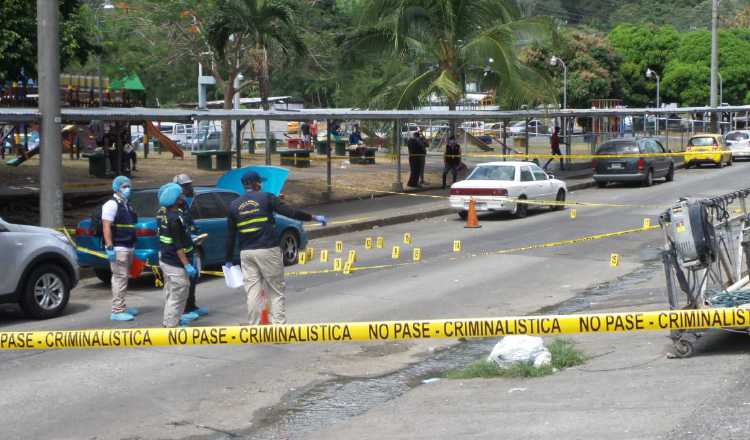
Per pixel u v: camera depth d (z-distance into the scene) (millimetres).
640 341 9336
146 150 36688
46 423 7508
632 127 52156
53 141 15477
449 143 30953
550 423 6520
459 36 34312
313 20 46250
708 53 72938
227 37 34594
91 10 36000
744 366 7656
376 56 35219
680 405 6629
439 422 6965
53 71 15438
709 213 9508
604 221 22281
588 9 109688
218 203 15047
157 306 12648
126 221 11617
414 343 10570
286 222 16297
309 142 43219
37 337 5855
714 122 49125
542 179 24797
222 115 21984
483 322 5789
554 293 13391
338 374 9164
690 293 8352
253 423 7570
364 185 29625
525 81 34562
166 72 47250
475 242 19250
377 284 14219
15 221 19453
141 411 7879
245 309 12297
